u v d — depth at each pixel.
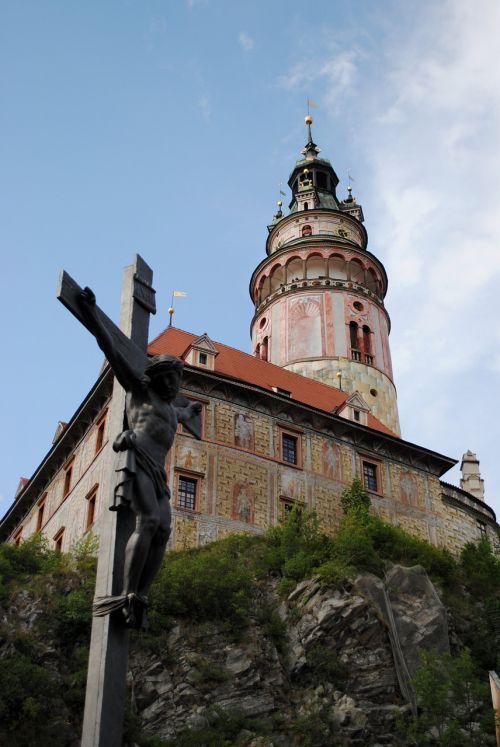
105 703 6.69
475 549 45.88
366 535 39.75
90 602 31.86
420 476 49.78
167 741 27.75
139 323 8.62
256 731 29.12
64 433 47.22
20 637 29.70
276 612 35.19
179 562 35.72
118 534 7.37
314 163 75.56
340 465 46.84
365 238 70.31
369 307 62.22
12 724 25.72
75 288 7.36
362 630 33.72
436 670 29.41
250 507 42.22
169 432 7.86
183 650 31.55
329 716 30.45
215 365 49.97
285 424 46.09
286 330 60.81
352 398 50.38
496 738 27.80
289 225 69.25
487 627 37.94
